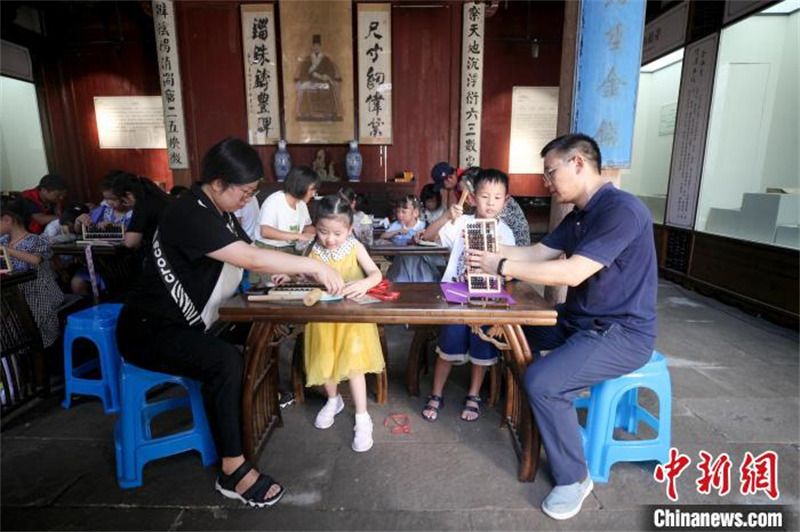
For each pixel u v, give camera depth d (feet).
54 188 14.93
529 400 5.50
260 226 9.86
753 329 12.39
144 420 6.53
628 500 5.75
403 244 10.66
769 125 15.23
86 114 24.68
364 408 6.85
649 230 5.55
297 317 5.41
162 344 5.55
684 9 16.98
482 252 5.78
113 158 25.12
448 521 5.39
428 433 7.20
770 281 13.12
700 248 16.35
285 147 20.72
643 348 5.57
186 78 20.21
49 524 5.35
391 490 5.90
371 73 20.71
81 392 7.95
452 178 11.46
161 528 5.29
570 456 5.47
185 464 6.47
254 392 6.03
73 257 13.24
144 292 5.81
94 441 7.04
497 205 7.01
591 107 8.09
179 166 19.60
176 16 19.33
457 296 5.88
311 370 6.60
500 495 5.82
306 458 6.57
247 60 20.27
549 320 5.37
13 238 8.68
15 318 7.98
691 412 7.91
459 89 20.84
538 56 24.59
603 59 7.87
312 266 5.66
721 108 15.65
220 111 20.76
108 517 5.46
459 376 9.41
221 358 5.48
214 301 5.93
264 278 8.85
